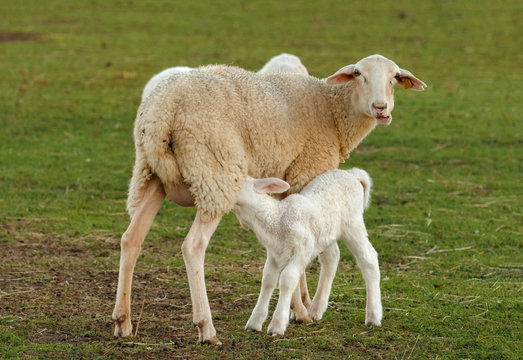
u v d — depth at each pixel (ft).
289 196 33.27
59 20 151.12
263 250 46.44
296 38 134.31
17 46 126.31
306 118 35.14
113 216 52.80
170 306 36.32
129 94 96.63
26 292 37.47
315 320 34.78
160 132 30.83
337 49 123.65
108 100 93.56
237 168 31.63
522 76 110.93
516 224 52.54
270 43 129.08
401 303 37.35
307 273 42.98
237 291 38.75
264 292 32.99
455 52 126.00
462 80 107.96
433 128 83.35
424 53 124.36
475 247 47.80
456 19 152.87
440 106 93.97
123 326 31.73
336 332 33.19
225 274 41.34
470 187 62.28
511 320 35.09
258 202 32.19
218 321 34.30
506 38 136.56
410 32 141.18
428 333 33.22
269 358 29.43
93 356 29.35
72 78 104.99
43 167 65.92
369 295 34.24
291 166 35.14
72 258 43.68
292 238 31.91
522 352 30.99
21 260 42.83
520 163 69.67
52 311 34.94
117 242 47.11
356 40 132.87
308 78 36.47
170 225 51.72
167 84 31.91
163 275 41.06
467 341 32.12
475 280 41.55
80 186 60.34
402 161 70.85
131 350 30.04
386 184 62.75
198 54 119.44
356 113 36.37
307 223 32.48
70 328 32.86
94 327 33.06
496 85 105.40
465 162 70.64
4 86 99.35
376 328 33.68
